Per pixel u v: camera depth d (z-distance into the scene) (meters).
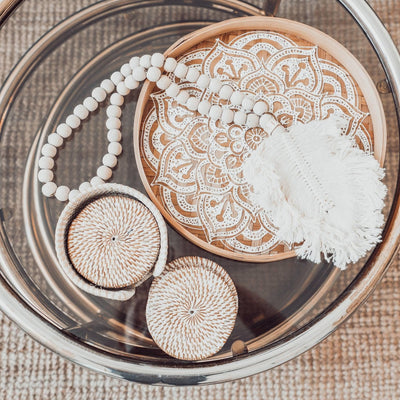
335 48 0.80
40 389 1.00
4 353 1.00
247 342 0.79
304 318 0.79
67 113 0.82
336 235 0.77
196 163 0.80
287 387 1.02
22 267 0.81
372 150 0.81
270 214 0.79
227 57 0.82
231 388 1.01
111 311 0.80
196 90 0.82
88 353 0.76
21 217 0.81
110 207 0.73
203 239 0.79
